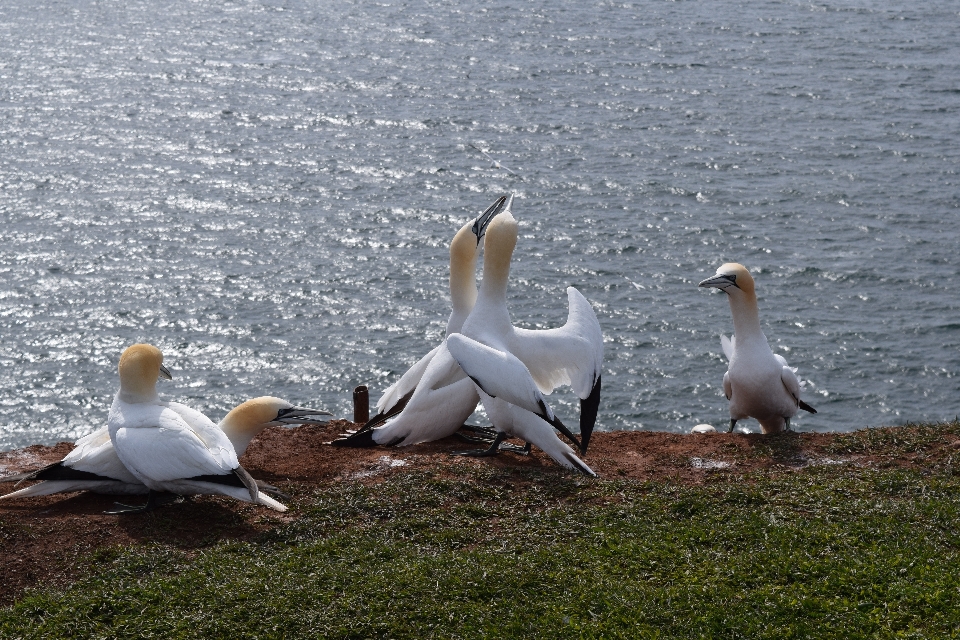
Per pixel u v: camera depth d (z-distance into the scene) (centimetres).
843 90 13088
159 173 10056
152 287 7312
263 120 12212
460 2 19475
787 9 18238
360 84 14038
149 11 18850
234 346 6512
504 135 11406
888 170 9825
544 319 6719
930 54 14862
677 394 5800
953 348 6281
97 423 5628
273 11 19062
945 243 7950
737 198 9069
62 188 9481
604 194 9225
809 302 6962
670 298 7012
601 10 18700
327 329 6712
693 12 18250
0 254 7831
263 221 8725
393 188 9631
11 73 14212
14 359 6272
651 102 12769
